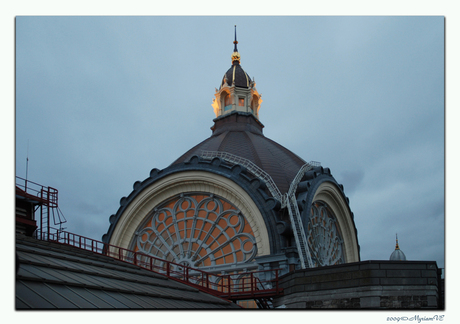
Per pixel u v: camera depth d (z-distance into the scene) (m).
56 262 21.83
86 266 23.95
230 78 61.94
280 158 50.25
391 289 24.56
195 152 53.69
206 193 45.41
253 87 61.66
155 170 48.03
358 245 52.94
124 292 20.78
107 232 48.31
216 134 58.59
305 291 27.02
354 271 25.39
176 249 45.69
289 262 39.03
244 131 57.12
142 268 31.83
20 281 16.06
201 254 44.09
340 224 51.47
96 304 17.28
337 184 50.00
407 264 25.08
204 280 42.59
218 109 61.09
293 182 44.28
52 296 16.09
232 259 42.47
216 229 44.19
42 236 35.25
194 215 45.38
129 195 48.50
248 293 30.72
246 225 42.72
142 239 47.88
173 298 23.77
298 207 42.06
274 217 40.69
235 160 48.50
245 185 42.72
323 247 47.16
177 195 46.91
